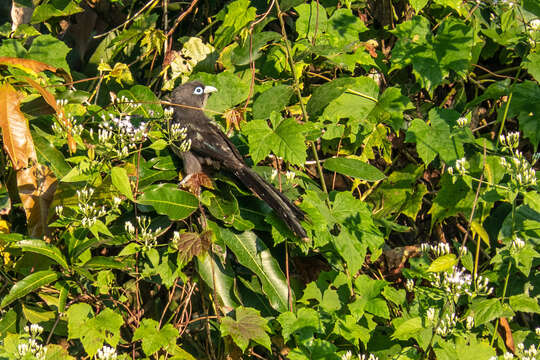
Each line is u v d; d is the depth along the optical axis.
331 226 8.48
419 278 8.58
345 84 9.20
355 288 8.62
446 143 9.18
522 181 8.44
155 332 7.74
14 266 8.53
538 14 10.46
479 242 9.06
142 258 8.41
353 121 9.48
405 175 10.02
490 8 10.67
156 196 8.29
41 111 9.12
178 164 9.22
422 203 10.48
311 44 9.91
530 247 8.26
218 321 8.26
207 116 9.55
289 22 10.93
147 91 9.64
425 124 9.37
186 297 8.80
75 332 7.53
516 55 10.55
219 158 8.77
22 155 7.88
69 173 8.28
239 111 9.18
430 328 7.91
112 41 10.62
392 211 9.98
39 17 11.07
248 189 8.91
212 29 11.24
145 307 9.59
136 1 11.63
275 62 9.90
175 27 10.61
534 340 8.96
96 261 7.90
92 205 8.28
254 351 9.14
